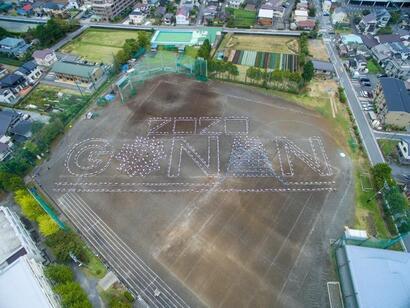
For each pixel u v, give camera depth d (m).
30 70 79.94
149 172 56.16
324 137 61.84
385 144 60.16
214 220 48.28
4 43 90.25
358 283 37.53
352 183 52.97
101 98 72.62
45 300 36.28
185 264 43.16
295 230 46.59
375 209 49.06
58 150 61.19
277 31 96.88
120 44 95.00
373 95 71.31
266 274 41.81
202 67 77.44
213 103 71.25
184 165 57.06
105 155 59.78
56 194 53.03
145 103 71.88
